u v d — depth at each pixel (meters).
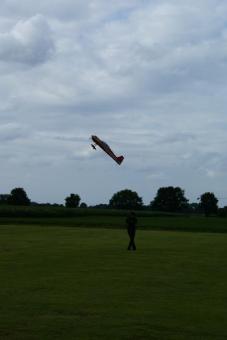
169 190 195.50
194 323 13.78
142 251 33.81
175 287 19.33
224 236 53.00
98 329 13.00
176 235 54.34
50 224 78.81
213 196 183.00
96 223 80.00
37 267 24.91
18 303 16.05
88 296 17.31
